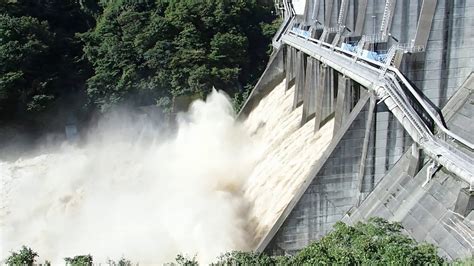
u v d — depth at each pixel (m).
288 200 41.59
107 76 77.19
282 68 70.94
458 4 32.97
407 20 35.59
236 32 86.50
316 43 56.25
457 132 33.28
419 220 30.50
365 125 34.47
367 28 40.34
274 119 63.31
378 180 35.38
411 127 32.44
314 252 24.30
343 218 36.16
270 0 104.81
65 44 79.50
